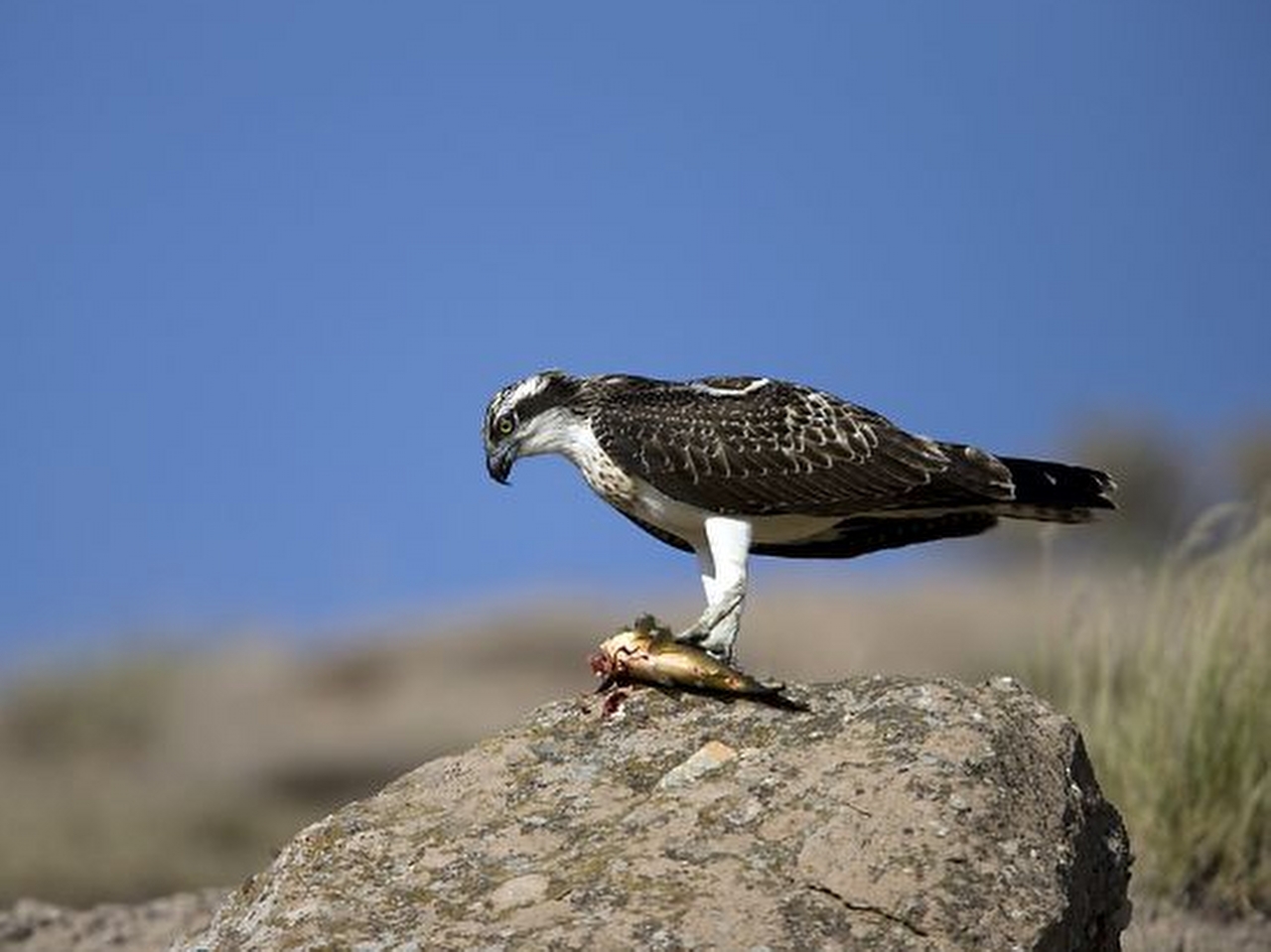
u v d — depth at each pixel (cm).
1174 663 1599
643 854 964
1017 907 934
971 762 991
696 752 1038
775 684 1070
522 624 4506
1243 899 1527
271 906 989
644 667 1084
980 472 1220
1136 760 1566
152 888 2873
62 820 3061
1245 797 1549
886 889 934
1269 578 1623
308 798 4050
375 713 4247
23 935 1491
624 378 1270
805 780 994
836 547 1283
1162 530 4919
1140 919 1505
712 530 1214
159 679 4444
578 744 1066
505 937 921
